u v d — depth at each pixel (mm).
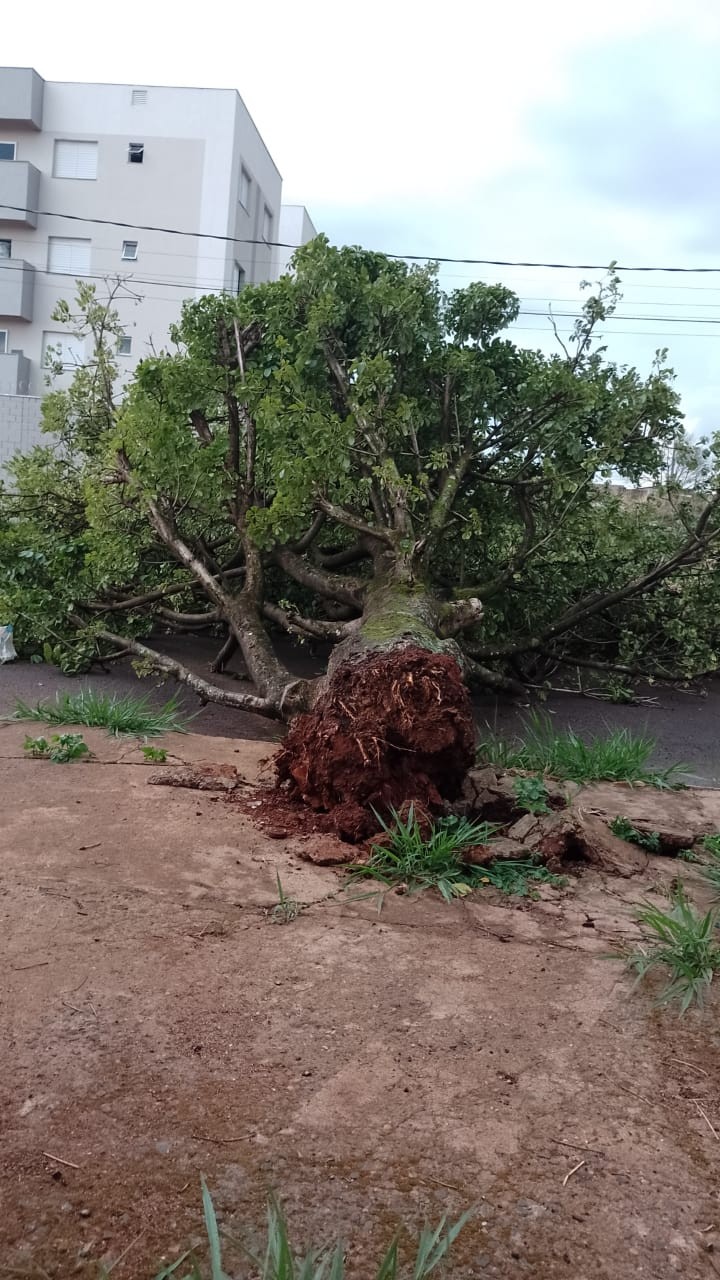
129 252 25391
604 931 3701
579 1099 2514
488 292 8711
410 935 3566
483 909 3900
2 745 6074
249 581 8023
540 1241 1992
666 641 10289
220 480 8078
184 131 24906
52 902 3607
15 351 24672
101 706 6859
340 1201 2076
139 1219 1999
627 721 8453
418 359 8578
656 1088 2590
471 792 4945
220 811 4910
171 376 8133
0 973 3021
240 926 3521
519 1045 2777
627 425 8594
